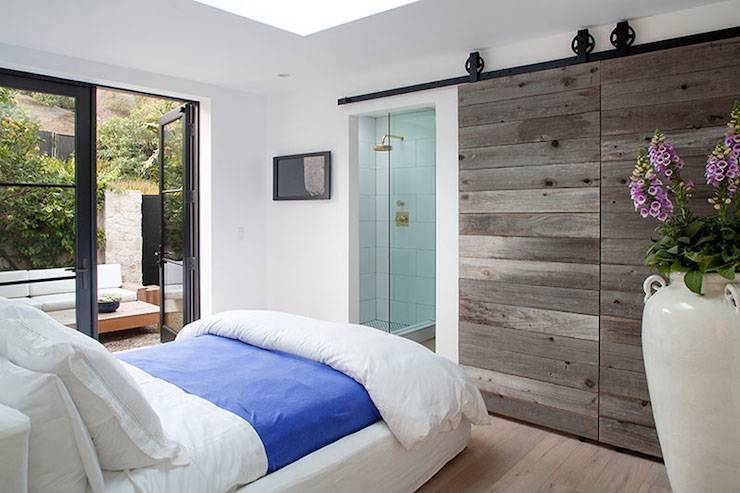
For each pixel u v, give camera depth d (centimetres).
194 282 473
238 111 477
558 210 315
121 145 818
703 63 265
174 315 500
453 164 377
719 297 209
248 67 402
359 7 297
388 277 550
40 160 370
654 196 229
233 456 176
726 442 207
